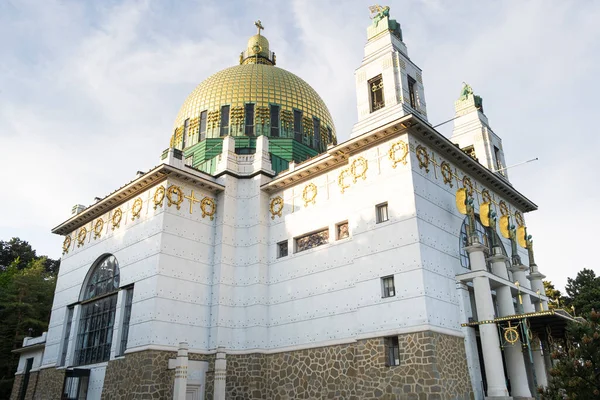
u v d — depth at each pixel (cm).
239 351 2897
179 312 2823
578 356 1827
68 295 3594
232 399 2783
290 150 3784
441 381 2116
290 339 2795
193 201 3127
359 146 2761
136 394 2580
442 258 2484
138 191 3198
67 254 3809
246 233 3198
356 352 2464
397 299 2347
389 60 2859
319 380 2583
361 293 2497
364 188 2684
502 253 2925
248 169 3378
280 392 2725
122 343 2912
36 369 3856
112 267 3269
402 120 2519
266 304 2995
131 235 3134
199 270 3014
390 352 2327
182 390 2462
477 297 2405
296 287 2886
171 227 2947
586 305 4438
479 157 3562
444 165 2803
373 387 2291
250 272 3069
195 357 2803
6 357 4925
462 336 2391
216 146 3800
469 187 2986
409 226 2417
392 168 2588
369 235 2573
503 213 3325
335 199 2864
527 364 2697
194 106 4197
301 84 4366
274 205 3216
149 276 2850
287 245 3062
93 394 2944
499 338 2381
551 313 2236
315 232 2938
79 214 3631
